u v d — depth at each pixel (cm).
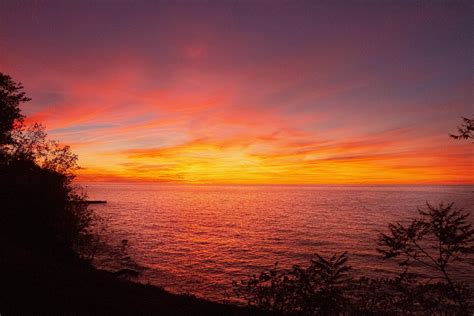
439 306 1307
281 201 19488
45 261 1738
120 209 12762
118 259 3697
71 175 2811
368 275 3084
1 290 1110
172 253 4319
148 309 1322
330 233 6153
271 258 4081
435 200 17825
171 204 16488
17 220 2516
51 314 1017
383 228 6731
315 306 1398
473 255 3556
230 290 2739
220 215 10356
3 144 2594
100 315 1119
